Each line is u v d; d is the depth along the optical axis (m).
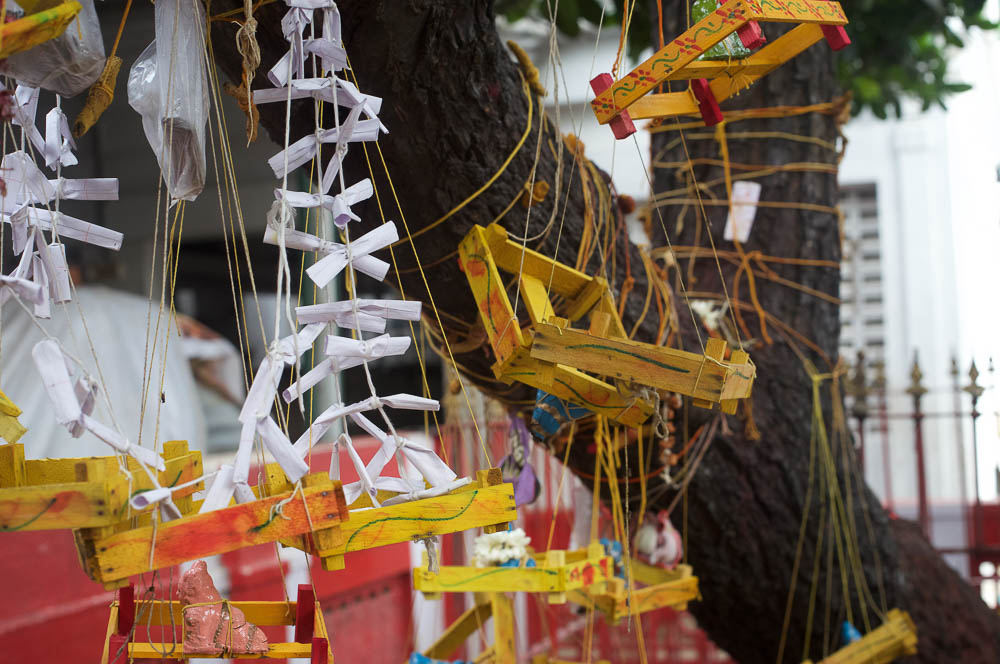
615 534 2.07
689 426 2.20
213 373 4.02
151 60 1.10
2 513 0.90
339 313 1.07
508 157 1.59
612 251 1.89
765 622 2.61
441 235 1.62
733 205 2.57
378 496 1.34
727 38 1.23
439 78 1.45
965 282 7.11
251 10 1.10
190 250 4.56
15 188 1.08
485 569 1.77
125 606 1.25
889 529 2.74
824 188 2.61
